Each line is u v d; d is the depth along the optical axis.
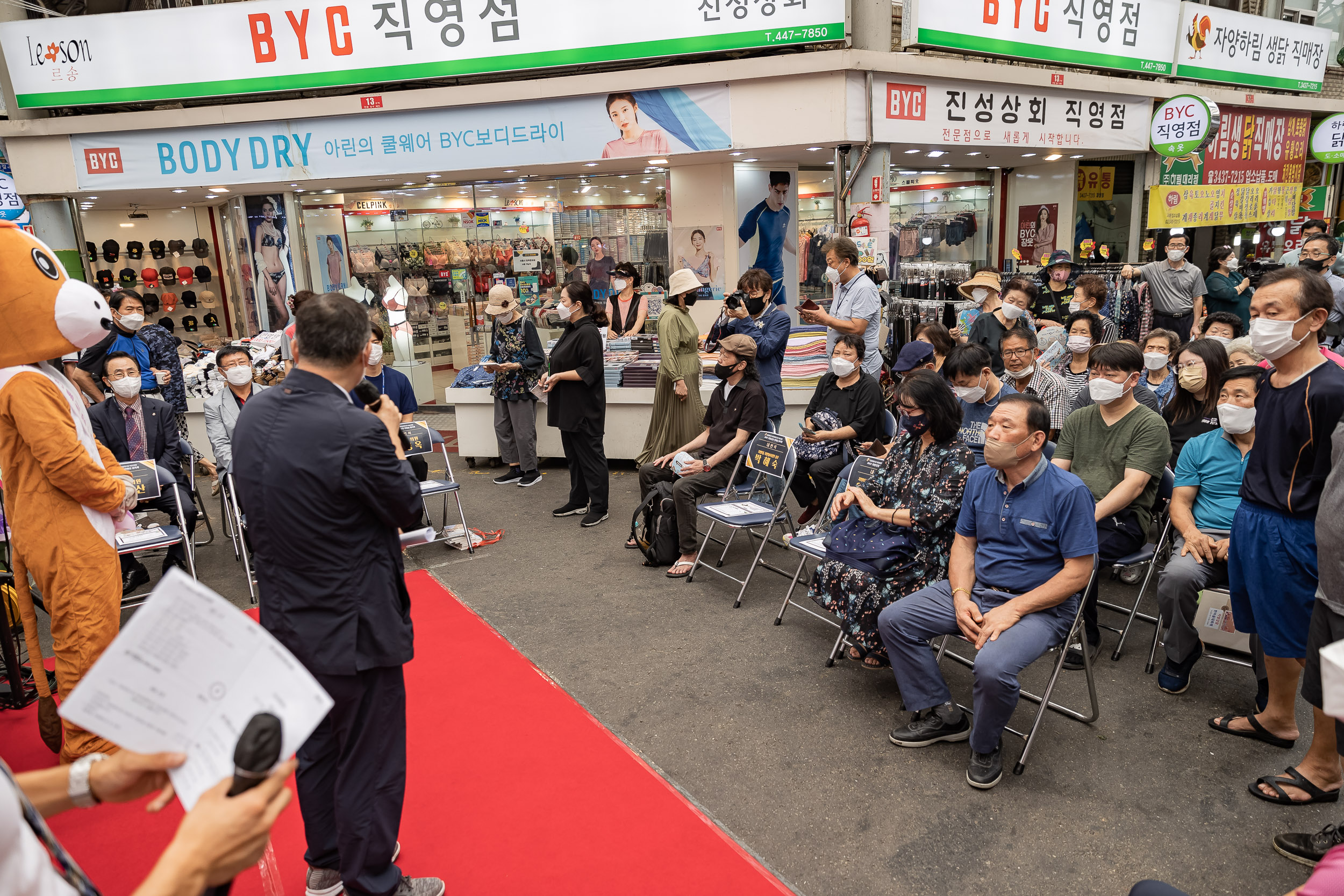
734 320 6.20
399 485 2.38
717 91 7.48
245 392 5.99
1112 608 4.35
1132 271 8.73
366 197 9.80
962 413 3.79
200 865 1.01
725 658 4.23
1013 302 6.34
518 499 7.09
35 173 8.48
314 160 8.27
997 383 4.71
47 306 3.13
